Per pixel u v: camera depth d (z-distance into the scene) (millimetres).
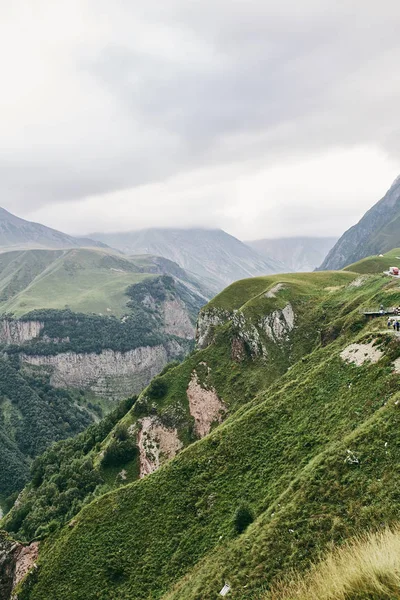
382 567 15219
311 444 42656
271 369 103938
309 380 54875
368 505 27578
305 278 146750
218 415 100938
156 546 45344
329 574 17422
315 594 16812
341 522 27641
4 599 55875
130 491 56125
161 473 56312
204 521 44188
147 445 99750
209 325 140500
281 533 30516
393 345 47156
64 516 83125
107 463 99688
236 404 98688
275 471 43219
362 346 52656
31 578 51375
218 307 142000
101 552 48688
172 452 97875
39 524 82812
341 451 34562
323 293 124062
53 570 50344
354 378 47688
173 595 35375
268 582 26875
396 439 31641
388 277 101062
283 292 125250
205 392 107938
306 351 102625
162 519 48500
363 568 15734
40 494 99625
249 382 102812
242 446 51188
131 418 108625
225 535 39438
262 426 52281
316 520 29281
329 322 103188
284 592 22484
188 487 50688
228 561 32562
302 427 47062
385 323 60062
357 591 15055
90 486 93125
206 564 36188
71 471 101500
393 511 25531
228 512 42906
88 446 125812
